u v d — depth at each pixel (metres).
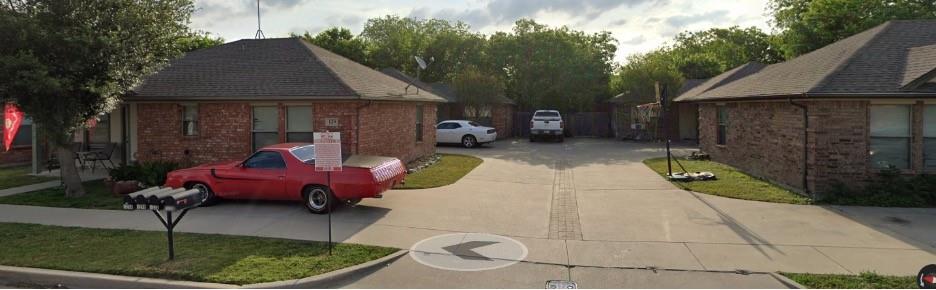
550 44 38.97
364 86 15.41
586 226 9.37
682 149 25.94
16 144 19.47
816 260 7.30
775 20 38.94
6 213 10.30
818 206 10.95
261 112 14.82
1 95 10.81
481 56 43.19
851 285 6.22
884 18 29.09
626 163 19.45
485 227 9.26
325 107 14.26
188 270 6.71
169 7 12.25
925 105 11.62
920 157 11.64
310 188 10.33
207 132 14.98
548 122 31.02
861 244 8.08
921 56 11.96
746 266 7.09
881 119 11.79
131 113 16.42
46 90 10.52
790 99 12.25
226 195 10.84
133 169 13.05
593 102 39.91
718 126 19.56
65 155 12.07
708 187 13.29
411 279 6.70
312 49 17.20
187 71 15.95
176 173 11.13
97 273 6.66
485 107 33.72
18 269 6.80
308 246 7.89
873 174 11.72
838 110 11.77
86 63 11.15
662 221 9.73
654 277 6.71
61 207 10.91
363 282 6.61
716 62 43.47
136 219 9.74
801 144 12.39
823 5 31.50
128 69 12.00
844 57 12.88
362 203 11.31
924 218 9.77
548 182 14.66
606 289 6.30
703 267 7.07
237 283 6.36
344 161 10.80
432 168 17.56
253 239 8.26
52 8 10.89
